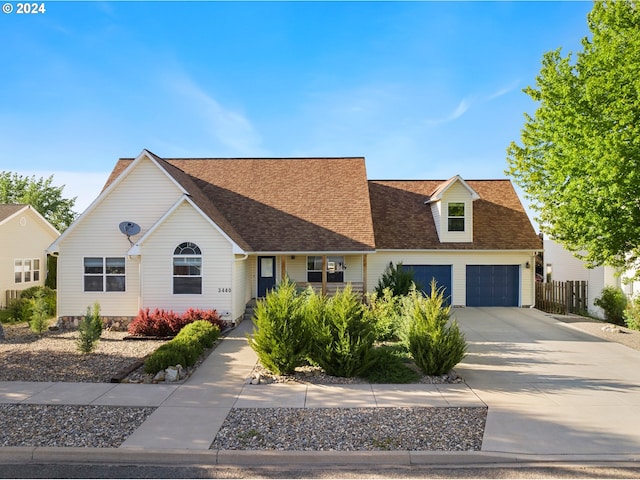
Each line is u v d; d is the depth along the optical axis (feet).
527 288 73.46
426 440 21.24
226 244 53.42
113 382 30.86
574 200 45.70
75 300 55.11
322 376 32.63
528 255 73.56
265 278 68.69
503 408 25.84
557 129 50.60
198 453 19.77
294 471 18.98
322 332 32.89
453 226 73.05
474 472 18.88
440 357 32.19
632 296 61.67
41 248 97.35
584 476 18.52
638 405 26.45
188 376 32.50
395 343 42.63
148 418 23.99
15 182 154.81
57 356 38.58
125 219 55.57
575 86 49.47
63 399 27.12
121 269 55.36
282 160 78.18
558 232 52.49
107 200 55.57
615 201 42.96
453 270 73.10
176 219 53.42
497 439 21.40
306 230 64.03
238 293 56.80
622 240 45.11
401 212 77.25
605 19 45.98
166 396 27.81
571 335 50.29
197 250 53.52
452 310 70.13
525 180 61.82
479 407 26.03
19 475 18.45
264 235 62.90
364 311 34.50
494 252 72.90
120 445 20.52
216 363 36.45
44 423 23.21
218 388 29.63
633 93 42.91
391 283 62.03
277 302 33.47
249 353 40.06
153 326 47.88
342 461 19.63
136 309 55.11
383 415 24.62
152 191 55.67
